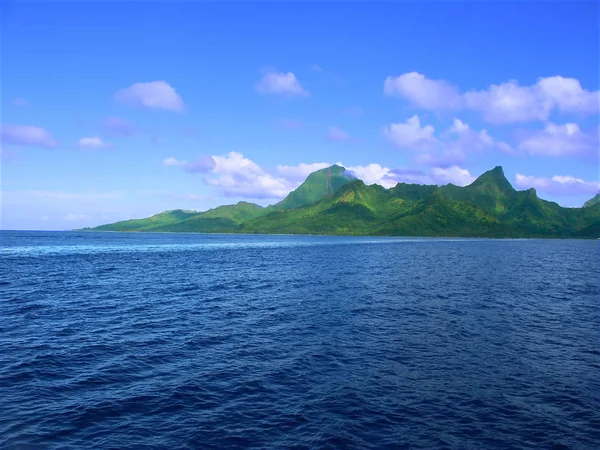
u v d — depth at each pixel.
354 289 50.97
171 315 34.06
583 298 46.31
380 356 23.36
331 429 14.67
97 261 92.62
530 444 13.95
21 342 25.05
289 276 66.12
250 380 19.36
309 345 25.39
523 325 31.92
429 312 36.56
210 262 95.38
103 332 27.97
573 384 19.55
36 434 13.87
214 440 13.80
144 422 15.01
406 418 15.70
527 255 142.12
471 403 17.20
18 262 85.56
